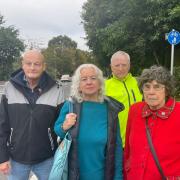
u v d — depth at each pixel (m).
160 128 3.47
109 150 3.82
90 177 3.83
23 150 4.26
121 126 5.00
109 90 5.23
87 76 3.86
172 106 3.49
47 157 4.32
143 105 3.69
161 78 3.46
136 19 18.95
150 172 3.44
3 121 4.34
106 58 27.17
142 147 3.53
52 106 4.29
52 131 4.30
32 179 4.36
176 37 11.81
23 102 4.27
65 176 3.75
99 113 3.90
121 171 3.90
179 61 20.36
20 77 4.37
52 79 4.38
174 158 3.42
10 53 57.62
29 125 4.23
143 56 20.27
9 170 4.38
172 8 16.81
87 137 3.81
